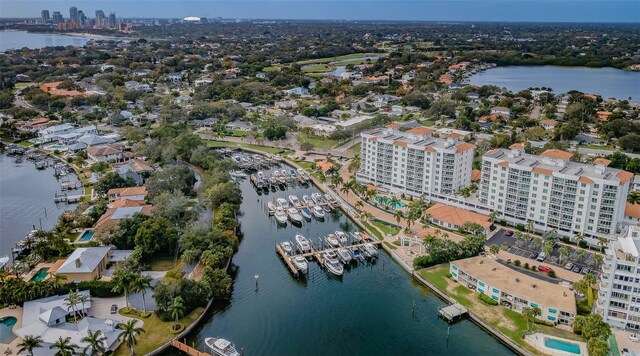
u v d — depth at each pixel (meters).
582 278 190.38
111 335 154.75
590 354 145.75
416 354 159.25
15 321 164.62
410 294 192.38
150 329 162.12
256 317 178.25
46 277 192.50
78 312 166.25
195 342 162.88
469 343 163.62
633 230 166.88
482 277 184.75
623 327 159.38
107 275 193.62
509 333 162.12
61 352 138.00
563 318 163.75
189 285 174.00
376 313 180.75
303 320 176.88
